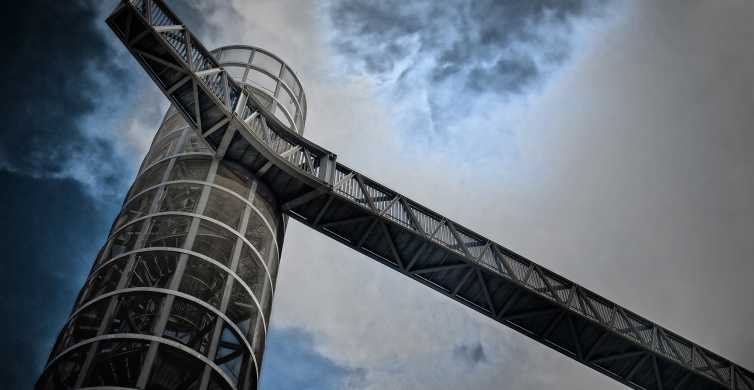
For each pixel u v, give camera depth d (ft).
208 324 91.40
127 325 87.56
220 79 110.73
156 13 107.96
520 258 128.06
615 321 130.82
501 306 127.13
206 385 85.46
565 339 130.21
